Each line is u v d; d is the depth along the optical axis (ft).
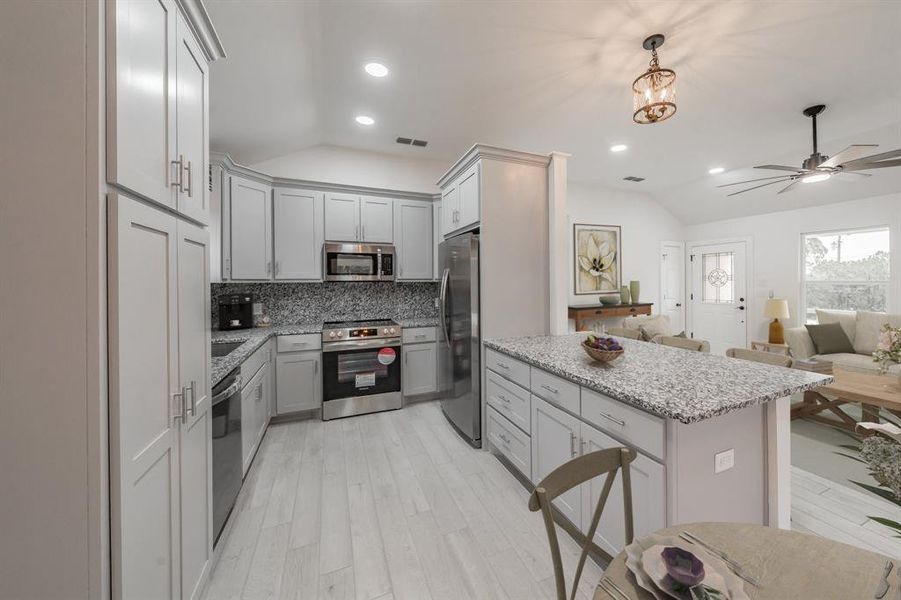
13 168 2.46
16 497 2.51
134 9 2.89
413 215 12.57
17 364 2.48
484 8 6.07
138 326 2.94
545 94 8.87
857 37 6.81
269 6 5.73
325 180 12.15
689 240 20.13
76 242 2.50
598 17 6.33
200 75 4.35
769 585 2.30
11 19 2.47
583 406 5.36
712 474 4.33
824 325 13.78
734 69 7.85
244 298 10.53
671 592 2.18
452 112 9.80
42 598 2.52
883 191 13.61
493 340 8.54
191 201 4.03
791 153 12.99
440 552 5.41
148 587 3.11
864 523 6.00
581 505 5.36
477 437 8.96
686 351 7.28
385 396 11.39
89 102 2.52
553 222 9.12
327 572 5.04
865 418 8.39
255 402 8.22
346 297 12.78
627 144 12.13
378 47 7.04
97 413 2.55
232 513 6.29
